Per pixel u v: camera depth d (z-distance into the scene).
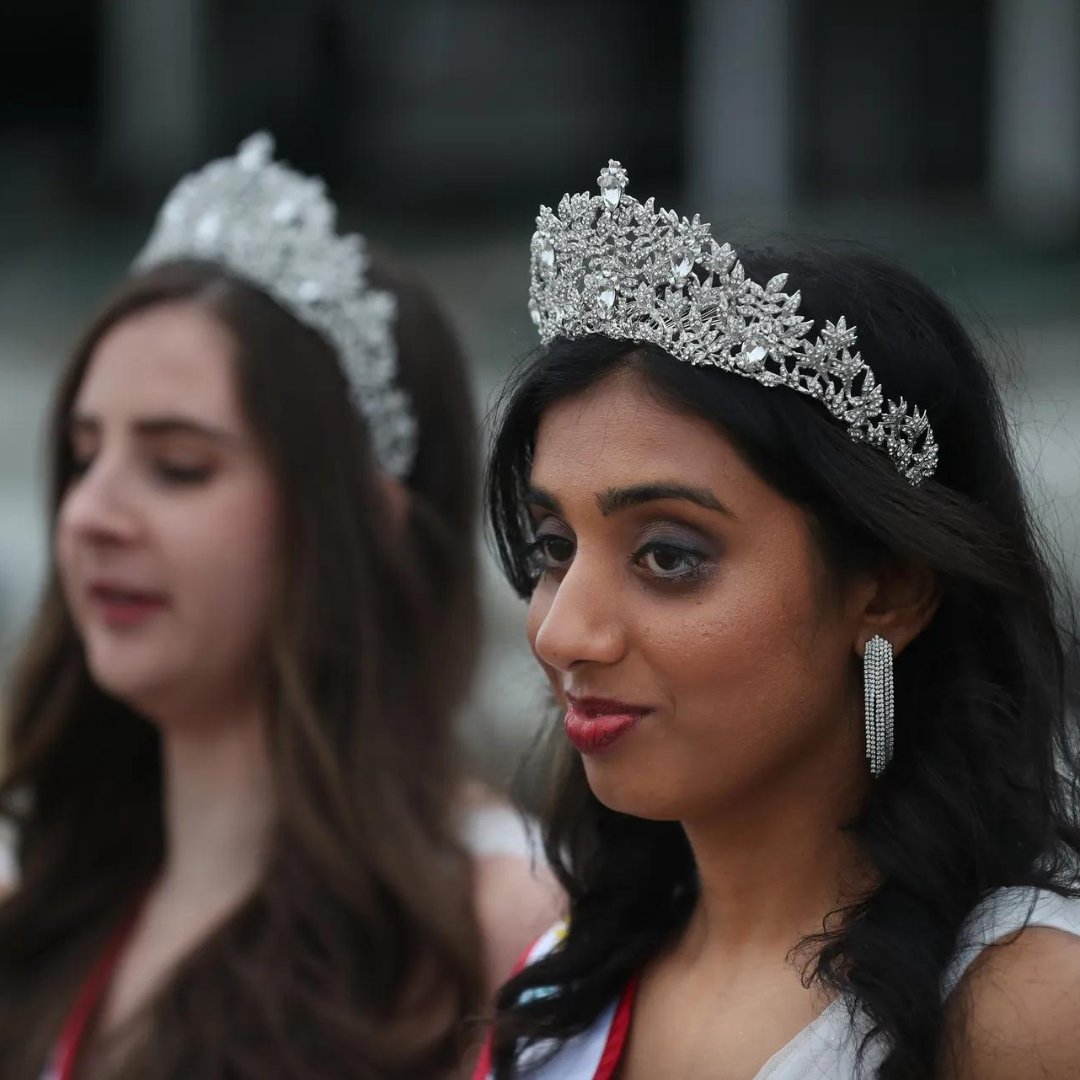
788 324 2.01
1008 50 15.18
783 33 16.14
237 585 3.50
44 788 3.92
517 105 18.70
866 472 2.03
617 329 2.07
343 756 3.55
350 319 3.74
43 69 20.75
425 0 18.77
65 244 17.47
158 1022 3.37
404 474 3.88
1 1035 3.69
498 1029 2.39
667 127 18.48
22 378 14.03
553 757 2.53
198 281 3.62
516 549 2.36
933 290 2.19
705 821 2.16
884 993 1.98
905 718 2.14
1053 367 8.25
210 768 3.67
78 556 3.47
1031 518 2.23
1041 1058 1.94
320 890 3.44
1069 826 2.16
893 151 16.88
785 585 2.02
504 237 17.38
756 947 2.19
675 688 2.03
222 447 3.49
